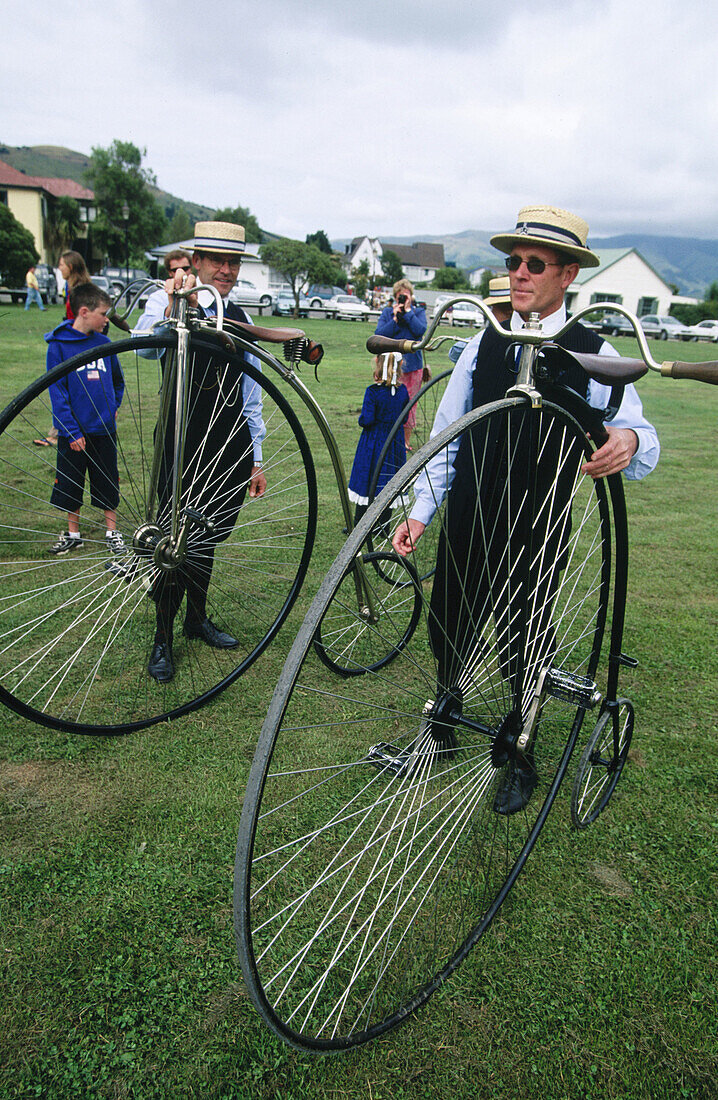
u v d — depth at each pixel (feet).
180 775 7.84
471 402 7.45
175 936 5.91
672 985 5.70
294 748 8.43
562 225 6.49
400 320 16.07
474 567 6.92
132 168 175.73
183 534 8.36
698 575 14.38
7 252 84.28
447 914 6.23
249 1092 4.85
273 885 6.43
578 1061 5.13
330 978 5.65
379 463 11.54
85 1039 5.11
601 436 6.27
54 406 12.08
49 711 8.82
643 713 9.44
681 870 6.87
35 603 11.40
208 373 9.12
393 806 7.35
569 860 6.93
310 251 93.25
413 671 10.43
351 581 13.00
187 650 10.58
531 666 6.79
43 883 6.34
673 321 122.62
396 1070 5.03
